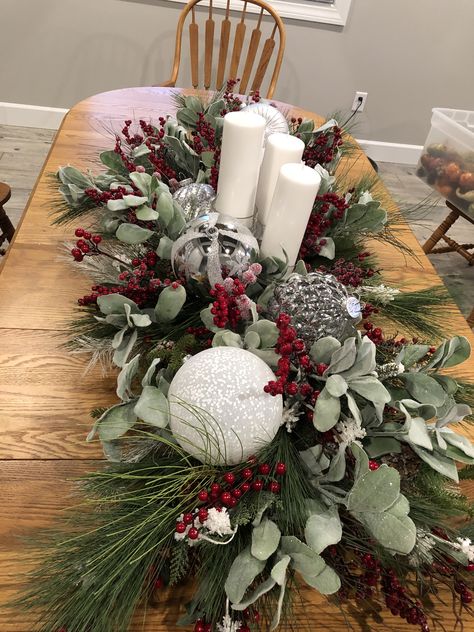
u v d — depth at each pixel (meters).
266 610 0.50
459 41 2.63
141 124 1.00
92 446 0.64
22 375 0.70
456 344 0.61
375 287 0.79
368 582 0.52
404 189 2.87
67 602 0.46
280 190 0.68
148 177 0.75
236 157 0.73
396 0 2.45
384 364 0.63
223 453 0.52
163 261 0.76
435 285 0.99
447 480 0.60
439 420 0.57
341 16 2.46
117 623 0.47
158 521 0.50
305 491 0.54
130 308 0.63
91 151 1.22
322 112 2.82
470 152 1.86
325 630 0.53
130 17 2.37
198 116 1.06
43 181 1.08
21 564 0.52
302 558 0.45
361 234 0.91
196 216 0.76
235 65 1.86
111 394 0.70
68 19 2.35
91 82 2.58
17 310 0.79
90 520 0.52
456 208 1.98
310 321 0.62
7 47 2.42
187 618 0.49
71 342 0.72
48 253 0.91
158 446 0.58
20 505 0.57
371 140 2.99
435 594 0.56
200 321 0.72
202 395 0.51
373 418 0.57
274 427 0.54
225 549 0.50
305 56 2.59
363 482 0.46
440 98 2.84
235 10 2.40
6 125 2.68
